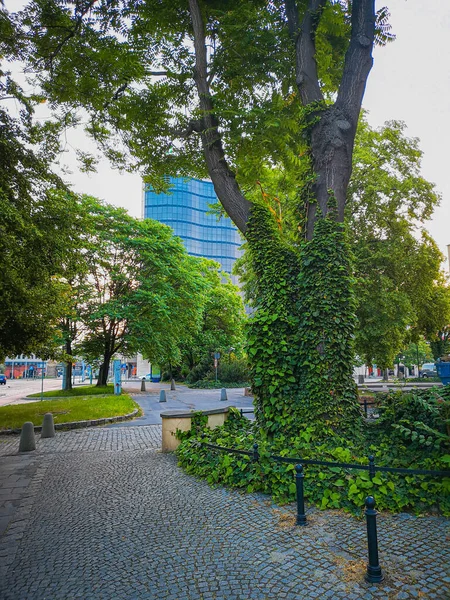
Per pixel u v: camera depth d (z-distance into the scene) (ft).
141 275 97.35
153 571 11.98
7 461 29.58
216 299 144.87
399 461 17.49
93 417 48.47
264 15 28.07
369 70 27.12
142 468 25.29
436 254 64.08
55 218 40.57
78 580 11.70
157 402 72.33
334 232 24.18
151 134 34.06
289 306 25.29
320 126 26.40
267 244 26.76
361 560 11.91
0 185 33.30
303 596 10.27
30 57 31.37
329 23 28.35
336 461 18.10
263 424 24.54
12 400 87.25
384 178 57.62
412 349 170.81
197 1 28.99
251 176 32.07
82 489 21.45
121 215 96.58
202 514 16.49
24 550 14.05
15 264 36.83
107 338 103.19
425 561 11.68
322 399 22.29
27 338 47.32
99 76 32.37
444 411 19.03
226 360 141.18
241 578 11.30
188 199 306.14
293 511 16.10
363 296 55.31
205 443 23.72
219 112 26.16
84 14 28.86
